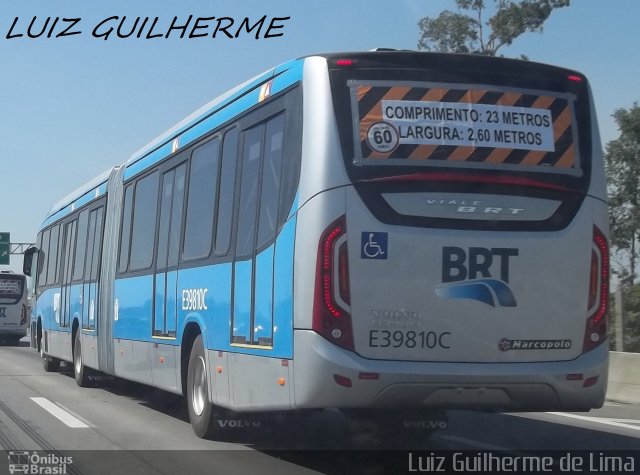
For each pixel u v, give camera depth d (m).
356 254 7.09
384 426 9.13
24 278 36.78
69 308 17.27
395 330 7.10
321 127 7.26
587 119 7.84
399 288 7.12
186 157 10.72
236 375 8.53
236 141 9.07
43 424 11.33
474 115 7.49
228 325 8.79
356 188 7.16
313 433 10.55
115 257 13.86
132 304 12.63
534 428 11.28
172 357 10.69
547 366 7.39
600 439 10.38
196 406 9.96
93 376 15.91
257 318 8.05
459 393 7.18
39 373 19.50
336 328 7.02
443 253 7.22
